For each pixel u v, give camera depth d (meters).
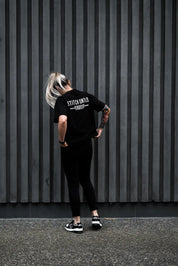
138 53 3.98
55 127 4.02
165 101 4.03
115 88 3.99
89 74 3.96
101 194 4.05
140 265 2.83
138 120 4.05
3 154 3.99
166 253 3.05
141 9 3.95
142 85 4.01
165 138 4.05
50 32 3.93
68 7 3.88
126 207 4.08
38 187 4.02
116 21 3.93
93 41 3.94
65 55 3.93
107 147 4.06
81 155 3.52
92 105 3.56
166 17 3.95
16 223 3.86
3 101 3.95
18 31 3.92
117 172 4.07
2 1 3.87
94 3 3.91
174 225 3.80
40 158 4.05
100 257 2.97
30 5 3.90
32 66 3.93
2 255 3.00
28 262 2.87
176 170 4.07
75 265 2.82
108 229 3.67
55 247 3.17
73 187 3.57
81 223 3.87
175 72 4.01
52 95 3.86
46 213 4.05
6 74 3.95
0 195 4.01
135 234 3.52
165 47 3.98
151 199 4.08
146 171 4.06
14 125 3.98
